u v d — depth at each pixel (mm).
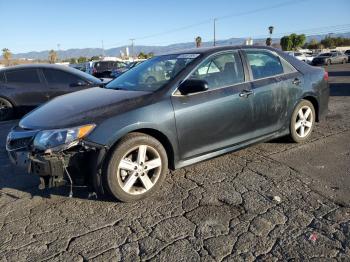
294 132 5090
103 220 3262
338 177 4043
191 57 4188
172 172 4309
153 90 3850
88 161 3336
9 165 4809
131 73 4688
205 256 2695
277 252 2713
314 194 3641
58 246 2883
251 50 4648
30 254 2787
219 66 4234
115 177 3385
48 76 7883
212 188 3848
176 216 3291
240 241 2869
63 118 3408
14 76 7762
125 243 2896
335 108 8047
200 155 4016
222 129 4113
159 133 3666
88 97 3992
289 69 5004
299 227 3037
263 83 4531
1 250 2846
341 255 2652
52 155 3162
